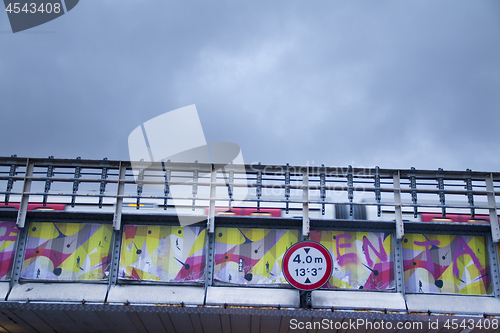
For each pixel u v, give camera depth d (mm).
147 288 13500
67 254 13727
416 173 14172
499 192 13930
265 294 13422
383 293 13531
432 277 13719
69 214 13781
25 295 13227
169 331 15234
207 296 13328
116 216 13719
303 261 13039
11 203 14820
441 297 13531
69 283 13531
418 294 13578
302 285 12859
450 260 13852
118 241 13820
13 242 13789
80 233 13922
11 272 13484
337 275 13641
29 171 14062
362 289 13555
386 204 13898
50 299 13203
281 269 13680
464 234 14031
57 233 13883
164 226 13992
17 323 14539
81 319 14211
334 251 13828
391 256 13805
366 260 13758
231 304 13211
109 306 13172
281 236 13961
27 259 13648
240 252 13812
